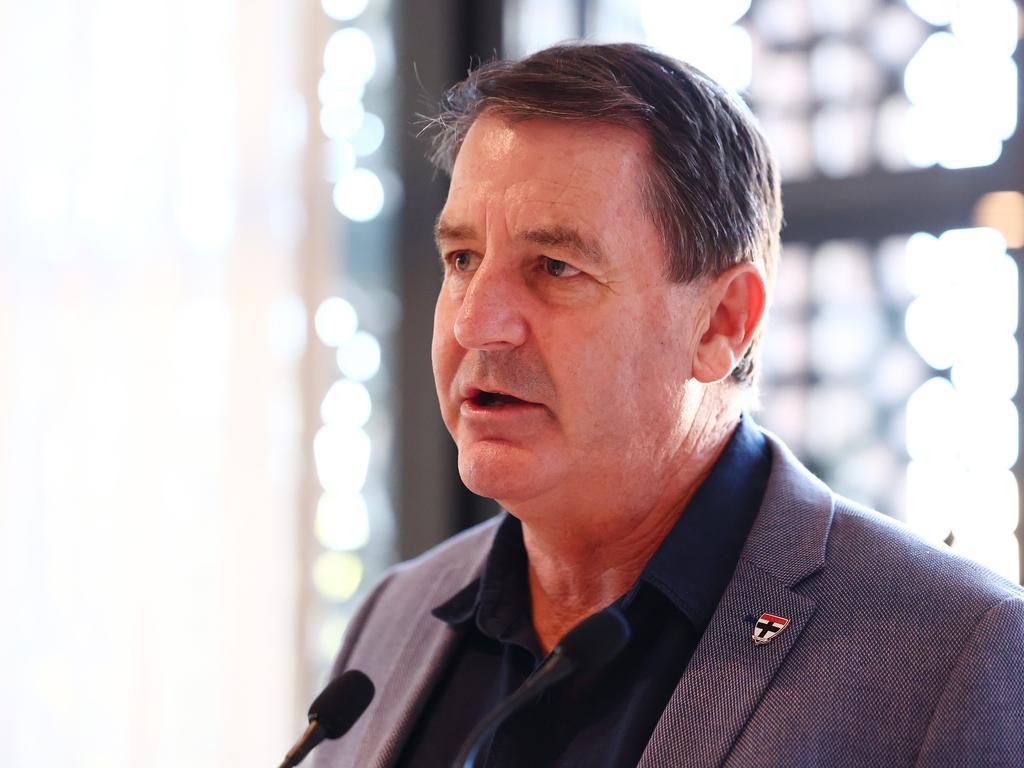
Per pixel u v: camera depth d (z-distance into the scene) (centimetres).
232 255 1052
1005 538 841
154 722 1038
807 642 447
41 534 1065
